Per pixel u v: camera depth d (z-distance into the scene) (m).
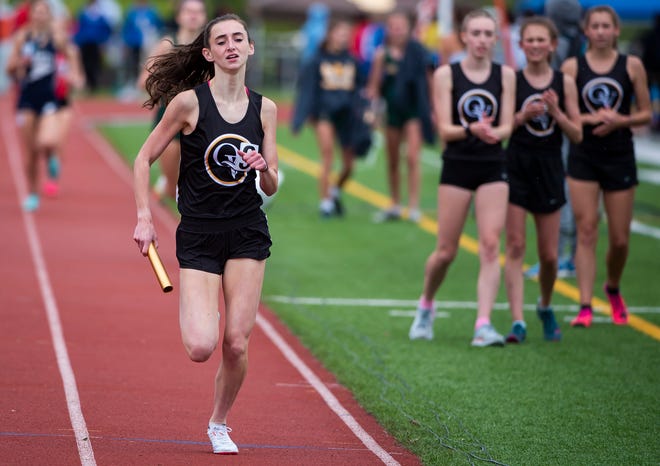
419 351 22.20
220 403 15.66
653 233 37.22
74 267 29.23
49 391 18.48
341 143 39.31
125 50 91.44
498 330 24.28
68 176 46.88
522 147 22.48
